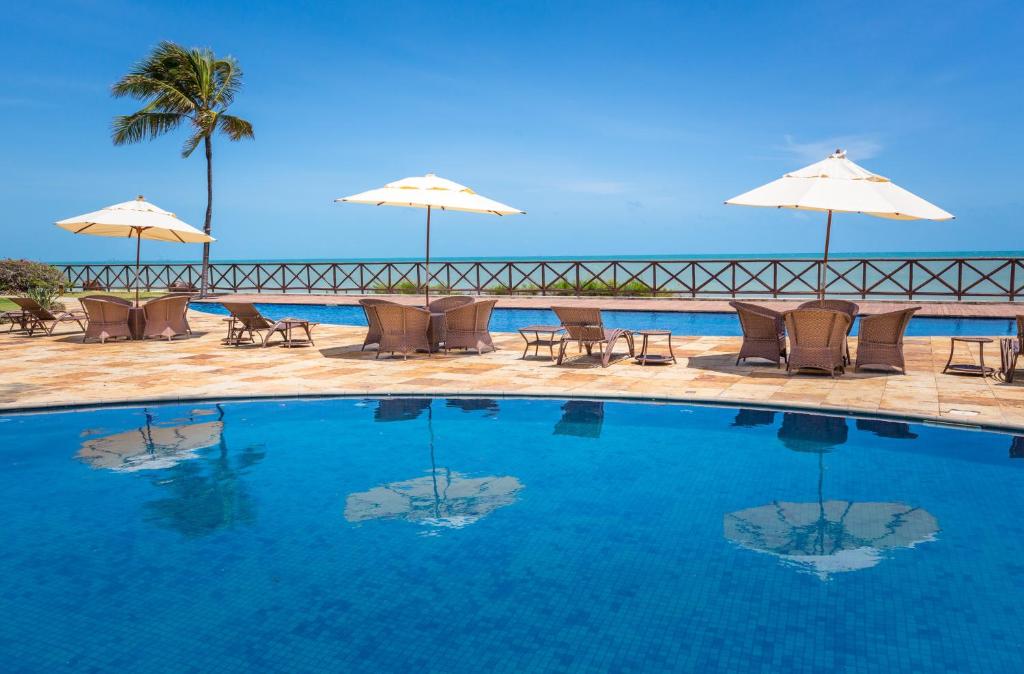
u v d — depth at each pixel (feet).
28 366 27.25
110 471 15.10
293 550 11.03
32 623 8.81
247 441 17.39
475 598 9.41
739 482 14.14
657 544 11.17
